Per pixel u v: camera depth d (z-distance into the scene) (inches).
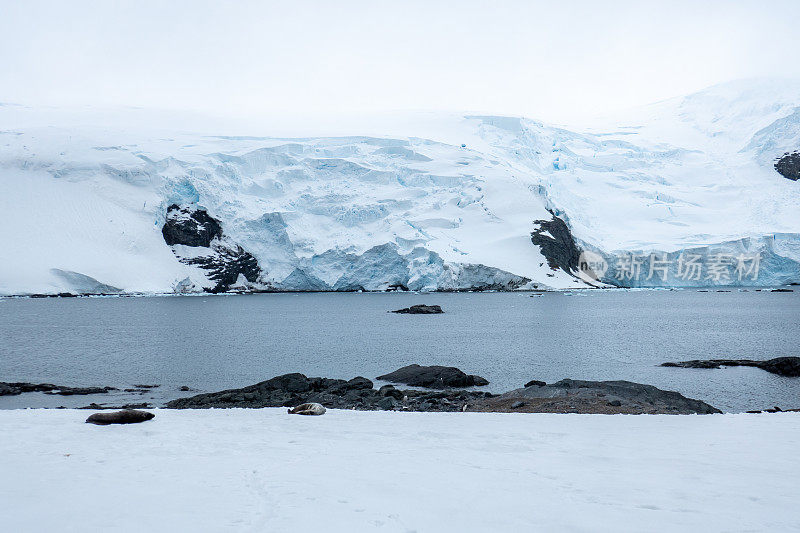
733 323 3248.0
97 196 5984.3
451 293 6382.9
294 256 6141.7
